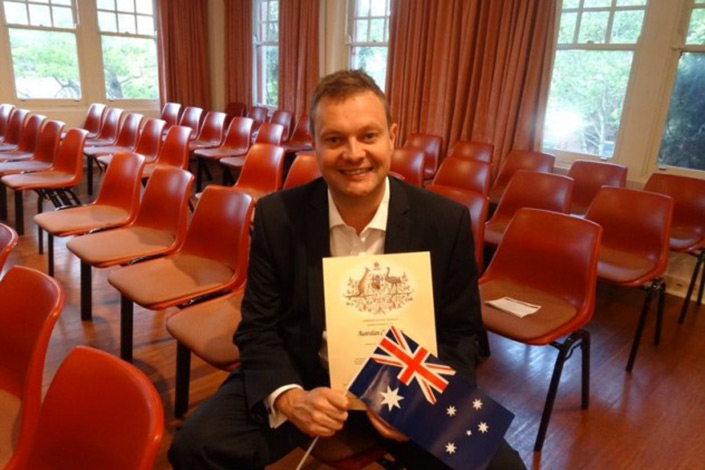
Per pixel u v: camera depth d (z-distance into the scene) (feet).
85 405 2.80
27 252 10.95
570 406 6.50
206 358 4.66
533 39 12.23
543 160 11.41
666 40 10.61
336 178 3.50
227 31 22.06
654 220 7.49
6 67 18.21
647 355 7.87
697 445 5.88
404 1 14.94
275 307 4.00
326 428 3.25
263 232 3.94
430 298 3.59
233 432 3.60
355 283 3.55
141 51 21.52
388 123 3.54
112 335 7.73
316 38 18.49
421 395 3.32
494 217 9.43
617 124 11.93
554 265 6.11
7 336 3.92
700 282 9.82
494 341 8.15
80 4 19.33
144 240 7.44
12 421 3.68
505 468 3.46
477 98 13.70
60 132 12.67
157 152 14.12
